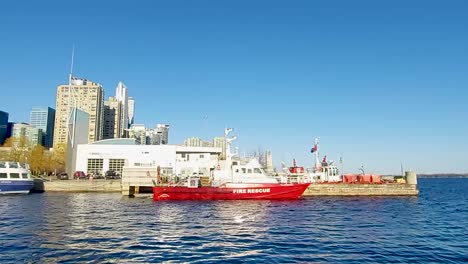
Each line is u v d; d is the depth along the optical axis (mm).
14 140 127500
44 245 23062
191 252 21938
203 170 94375
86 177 92625
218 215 40406
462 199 73312
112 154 99438
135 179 67188
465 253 22328
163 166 97125
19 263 18719
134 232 28656
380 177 84875
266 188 58750
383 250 22875
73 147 100062
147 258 20297
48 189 80312
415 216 42219
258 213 42688
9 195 71125
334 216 40781
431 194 94312
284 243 24844
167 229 30422
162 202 56062
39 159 110250
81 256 20375
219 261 19906
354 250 22781
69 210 44344
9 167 72938
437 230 31500
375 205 57156
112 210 44781
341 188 77750
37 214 39781
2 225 31594
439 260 20562
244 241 25500
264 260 20172
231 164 64125
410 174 81812
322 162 86875
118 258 20141
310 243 24891
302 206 51875
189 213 42156
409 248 23609
